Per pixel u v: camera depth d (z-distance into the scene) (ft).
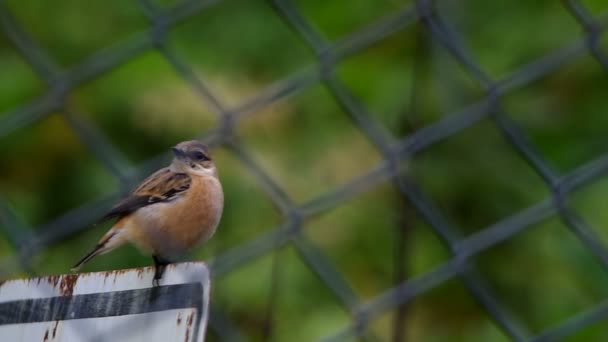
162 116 35.96
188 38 38.14
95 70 20.59
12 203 35.53
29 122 19.95
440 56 37.01
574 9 29.17
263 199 36.17
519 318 39.34
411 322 37.78
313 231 37.78
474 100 38.14
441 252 38.04
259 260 36.52
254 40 38.75
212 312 31.35
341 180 37.42
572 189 28.17
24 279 15.71
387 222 37.55
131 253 34.24
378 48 39.27
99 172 36.55
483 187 41.19
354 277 37.50
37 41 37.19
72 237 33.14
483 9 42.63
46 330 15.51
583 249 39.78
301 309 36.40
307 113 37.86
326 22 39.65
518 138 27.73
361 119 25.64
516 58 41.70
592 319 28.07
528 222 27.68
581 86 42.22
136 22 38.55
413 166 39.73
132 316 15.26
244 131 37.01
